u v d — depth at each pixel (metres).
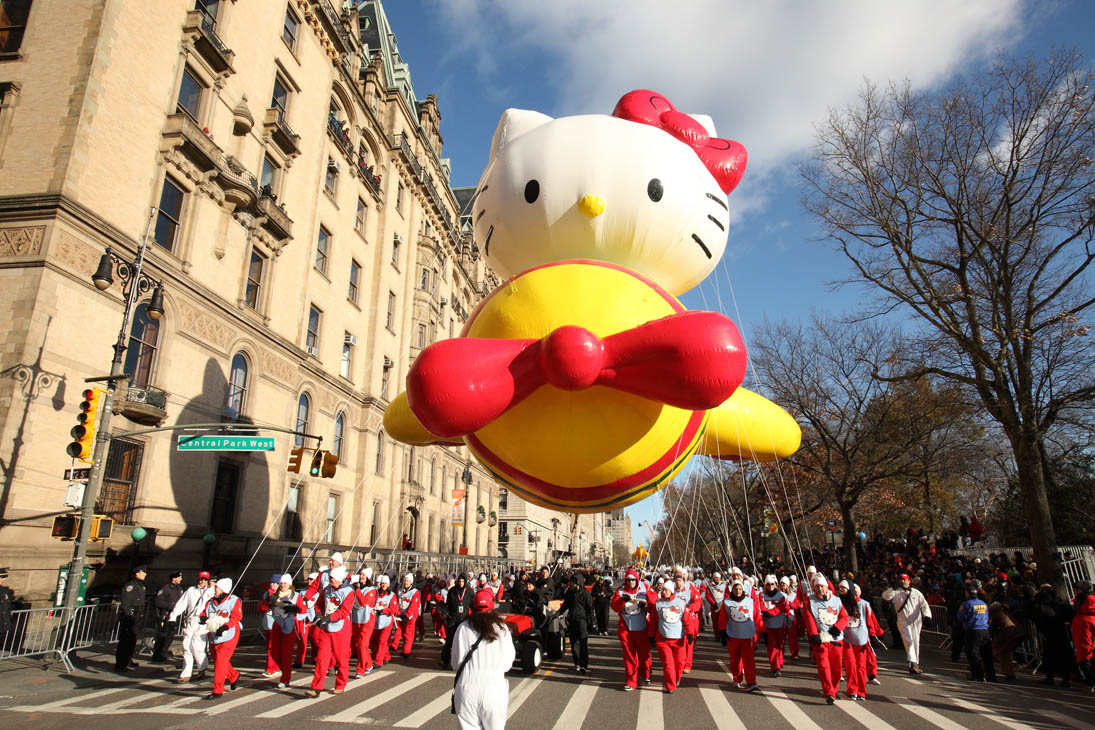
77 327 13.50
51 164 13.60
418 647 13.33
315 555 22.36
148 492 15.23
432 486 36.47
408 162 33.06
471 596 13.72
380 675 9.85
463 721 4.03
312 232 23.88
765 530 35.53
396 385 31.38
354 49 29.22
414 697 8.24
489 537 49.12
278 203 21.62
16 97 14.23
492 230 6.89
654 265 6.53
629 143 6.45
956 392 20.41
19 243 13.05
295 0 23.45
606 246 6.35
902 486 29.06
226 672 8.34
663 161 6.44
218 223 18.38
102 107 14.44
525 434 5.60
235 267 19.08
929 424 22.00
